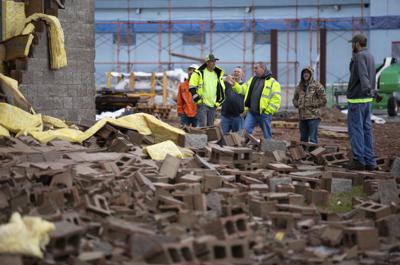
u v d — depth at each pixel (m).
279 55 127.00
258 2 130.75
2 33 34.78
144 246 14.27
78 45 37.66
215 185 21.59
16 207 17.23
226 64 129.00
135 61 130.62
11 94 30.70
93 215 16.66
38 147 25.33
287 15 130.50
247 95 36.00
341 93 103.62
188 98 40.91
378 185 22.06
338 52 125.81
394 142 51.94
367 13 127.50
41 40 34.62
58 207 17.14
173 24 129.50
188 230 16.11
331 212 19.28
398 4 124.75
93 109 38.75
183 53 129.88
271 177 23.50
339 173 26.45
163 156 26.03
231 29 128.38
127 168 22.77
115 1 132.75
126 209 17.48
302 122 35.91
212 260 14.03
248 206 19.25
